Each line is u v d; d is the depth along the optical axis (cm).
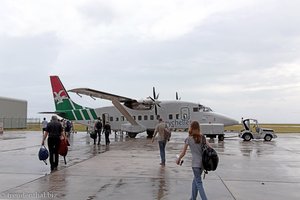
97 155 1559
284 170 1134
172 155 1586
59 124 1144
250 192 790
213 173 1065
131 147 2045
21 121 6384
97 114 3503
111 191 782
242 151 1839
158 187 831
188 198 721
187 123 3219
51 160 1118
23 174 1009
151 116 3284
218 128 2917
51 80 3650
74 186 834
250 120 2989
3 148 1895
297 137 3712
